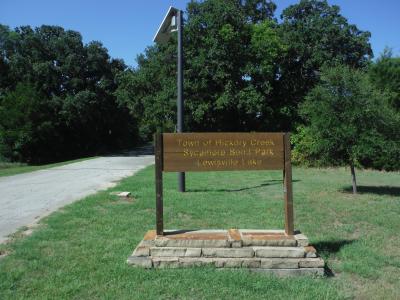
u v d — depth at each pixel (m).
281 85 29.86
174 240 5.58
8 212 9.52
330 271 5.45
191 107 25.86
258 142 5.91
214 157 5.88
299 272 5.30
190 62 25.81
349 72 12.52
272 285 4.88
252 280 4.98
